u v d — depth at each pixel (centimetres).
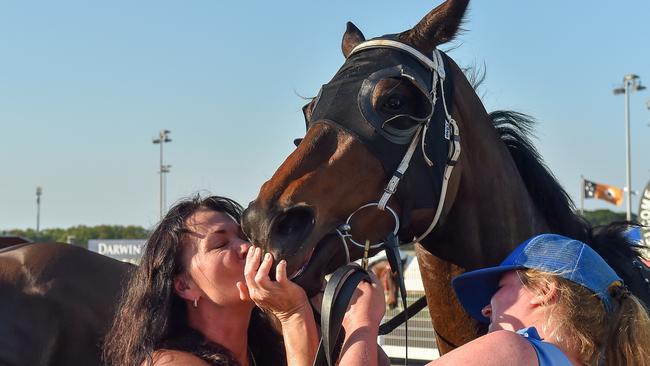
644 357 169
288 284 182
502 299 180
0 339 241
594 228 285
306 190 204
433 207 227
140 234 4103
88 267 267
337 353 205
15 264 258
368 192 212
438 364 161
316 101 227
